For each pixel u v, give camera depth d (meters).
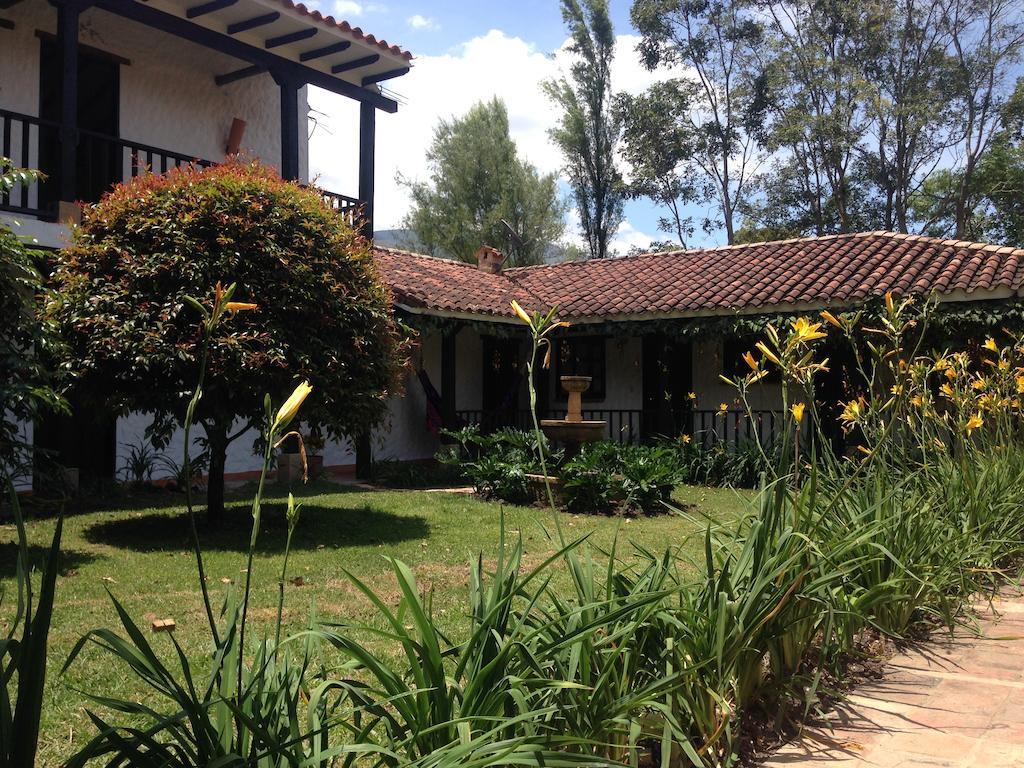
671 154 32.97
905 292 12.33
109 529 8.20
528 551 7.45
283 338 7.45
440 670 2.22
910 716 3.32
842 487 4.17
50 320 7.17
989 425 6.93
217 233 7.53
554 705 2.37
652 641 2.92
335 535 8.12
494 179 35.59
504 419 17.48
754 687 3.28
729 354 15.41
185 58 14.00
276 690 2.13
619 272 17.89
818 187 32.66
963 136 31.05
